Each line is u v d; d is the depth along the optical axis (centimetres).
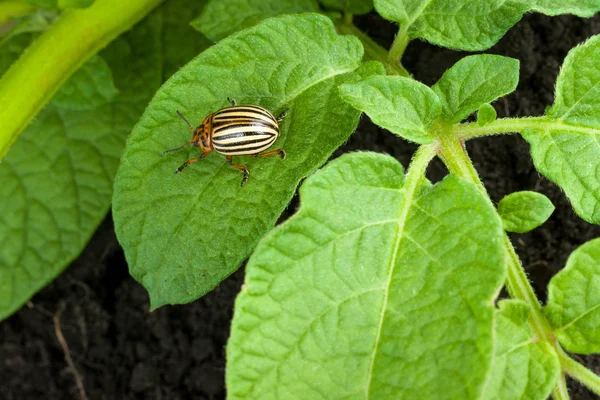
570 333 17
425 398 16
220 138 17
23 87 19
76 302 24
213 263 17
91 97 21
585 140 17
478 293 16
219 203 17
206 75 17
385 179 17
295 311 16
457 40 18
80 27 19
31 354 24
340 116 18
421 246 16
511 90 17
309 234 16
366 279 16
